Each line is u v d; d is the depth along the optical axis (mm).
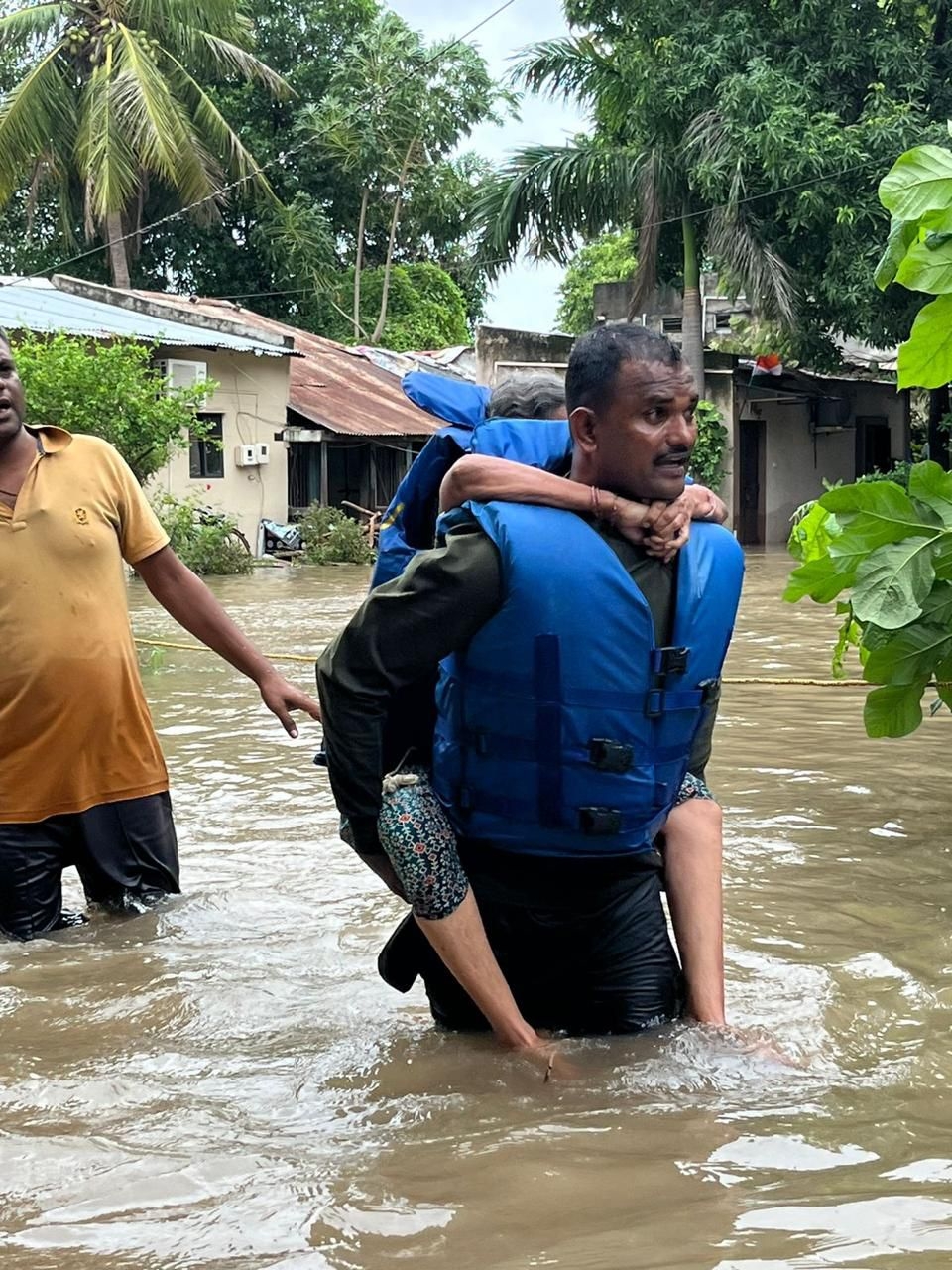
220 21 29281
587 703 2850
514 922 3061
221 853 4867
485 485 2867
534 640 2814
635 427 2818
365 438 25781
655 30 21656
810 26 20766
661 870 3297
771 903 4125
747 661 9812
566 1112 2668
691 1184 2330
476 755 2951
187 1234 2207
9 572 4203
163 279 36594
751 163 20562
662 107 21203
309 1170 2430
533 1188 2332
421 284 39750
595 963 3090
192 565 20094
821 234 21297
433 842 2938
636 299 23406
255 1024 3268
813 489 28312
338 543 22984
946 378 4223
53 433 4406
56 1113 2748
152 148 26609
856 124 20797
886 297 20562
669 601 2934
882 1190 2289
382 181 38312
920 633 4309
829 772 5996
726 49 20922
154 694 8492
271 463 24594
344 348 31297
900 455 28781
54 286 24797
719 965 3152
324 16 37219
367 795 2965
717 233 21578
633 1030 3078
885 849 4738
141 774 4363
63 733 4211
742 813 5285
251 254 36500
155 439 19078
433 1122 2637
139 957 3814
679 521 2896
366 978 3584
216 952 3846
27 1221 2268
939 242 4062
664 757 2971
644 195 22344
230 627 4543
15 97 26859
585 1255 2082
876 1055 2975
